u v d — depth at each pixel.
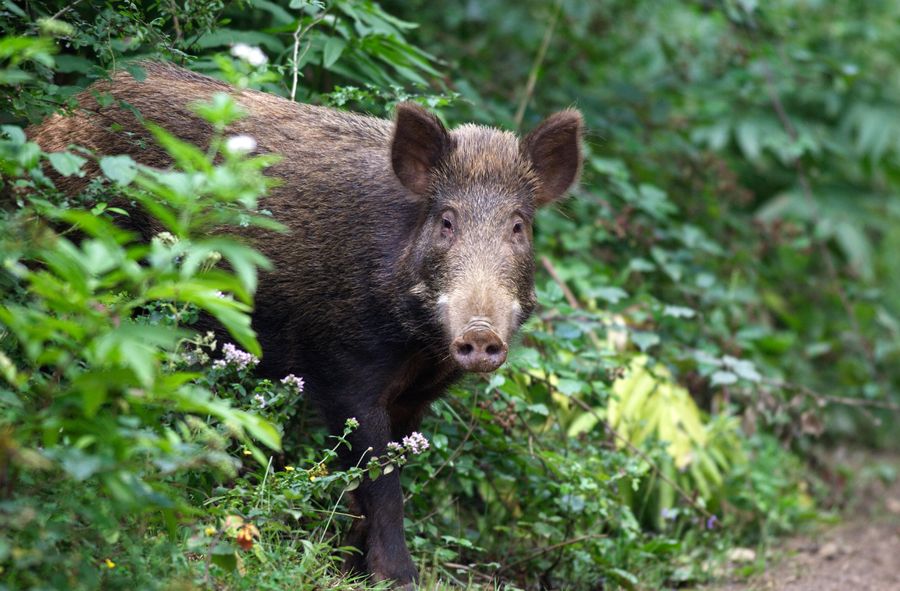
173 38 10.15
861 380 17.67
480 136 9.23
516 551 10.57
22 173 7.50
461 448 10.03
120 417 5.85
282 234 9.07
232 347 7.82
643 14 19.19
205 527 7.01
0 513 5.70
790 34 19.19
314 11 11.35
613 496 10.98
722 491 13.36
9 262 5.83
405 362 9.08
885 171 20.55
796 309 18.00
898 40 21.67
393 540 8.77
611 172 14.91
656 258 14.67
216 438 6.50
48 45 6.79
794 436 15.23
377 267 8.94
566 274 13.80
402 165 8.98
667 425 13.14
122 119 9.20
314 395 9.17
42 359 5.73
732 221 17.20
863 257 18.91
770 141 17.67
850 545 13.61
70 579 5.86
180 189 5.74
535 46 17.48
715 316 14.96
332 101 10.41
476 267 8.45
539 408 10.81
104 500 6.25
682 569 11.56
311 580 7.69
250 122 9.37
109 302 6.13
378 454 8.98
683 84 18.66
